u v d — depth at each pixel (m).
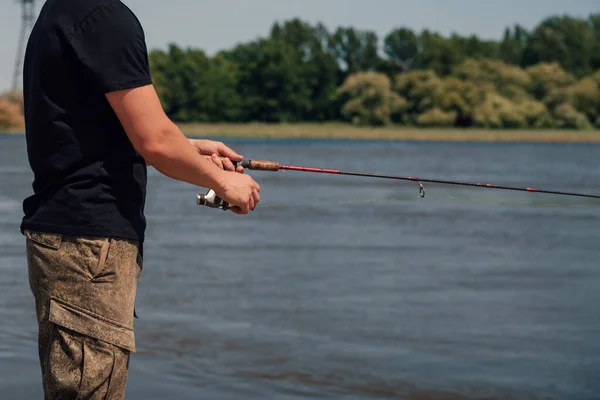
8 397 5.16
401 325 7.48
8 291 8.55
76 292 2.76
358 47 143.12
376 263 11.25
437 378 5.90
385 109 119.75
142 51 2.75
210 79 126.56
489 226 16.45
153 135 2.71
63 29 2.71
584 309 8.27
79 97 2.73
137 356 6.27
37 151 2.78
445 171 40.62
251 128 126.62
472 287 9.45
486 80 119.12
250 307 8.12
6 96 67.38
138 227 2.85
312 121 134.50
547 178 35.31
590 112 116.88
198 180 2.85
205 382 5.64
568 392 5.59
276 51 131.88
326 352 6.48
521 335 7.17
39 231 2.77
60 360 2.78
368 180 23.84
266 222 16.27
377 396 5.47
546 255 12.28
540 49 139.00
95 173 2.76
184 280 9.56
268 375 5.86
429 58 134.88
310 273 10.27
